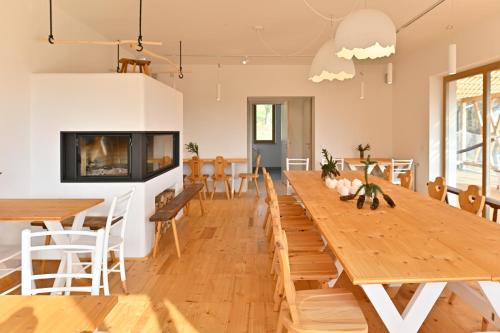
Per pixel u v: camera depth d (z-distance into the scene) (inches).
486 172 231.0
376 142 355.9
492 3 190.5
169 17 216.5
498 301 75.2
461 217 105.7
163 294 131.7
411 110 310.0
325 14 210.4
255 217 251.3
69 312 53.1
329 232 90.7
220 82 353.7
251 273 151.0
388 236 87.0
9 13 159.0
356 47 114.0
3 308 54.2
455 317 113.3
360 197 118.6
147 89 174.1
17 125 162.6
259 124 591.2
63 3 193.5
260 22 226.2
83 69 226.5
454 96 267.3
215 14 211.6
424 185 289.9
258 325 110.2
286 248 73.5
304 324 73.8
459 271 65.7
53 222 126.3
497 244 81.0
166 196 215.5
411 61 308.0
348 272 66.6
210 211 270.8
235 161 325.1
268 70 352.2
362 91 281.4
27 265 72.7
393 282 62.8
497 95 221.6
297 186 165.9
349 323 74.3
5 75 156.2
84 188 169.8
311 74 157.6
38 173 170.4
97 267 75.7
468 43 231.6
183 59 327.3
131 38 258.8
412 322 73.6
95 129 169.2
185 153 357.4
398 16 211.9
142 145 169.9
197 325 110.3
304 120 393.7
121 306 122.5
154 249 171.9
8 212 118.0
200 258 169.5
